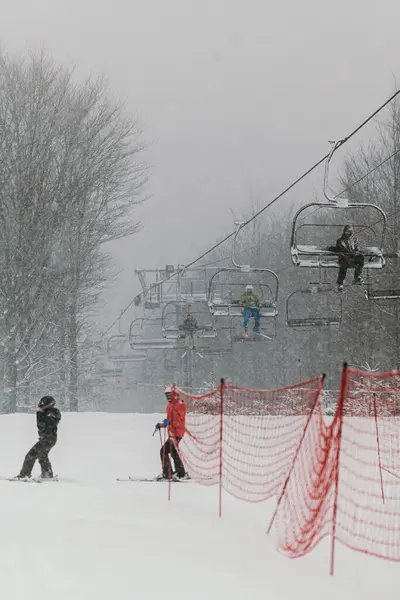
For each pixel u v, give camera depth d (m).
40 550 11.10
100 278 77.00
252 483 19.38
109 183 72.88
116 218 74.12
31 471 21.78
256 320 46.84
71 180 70.00
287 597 9.80
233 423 33.09
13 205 66.94
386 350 70.12
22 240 65.94
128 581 9.85
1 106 68.75
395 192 67.88
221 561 11.22
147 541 11.95
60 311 72.50
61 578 9.84
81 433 32.50
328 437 12.53
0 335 66.19
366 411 38.25
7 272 65.88
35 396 79.19
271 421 33.03
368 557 12.57
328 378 82.06
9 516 13.62
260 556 11.77
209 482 20.14
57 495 16.25
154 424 36.19
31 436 31.80
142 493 17.91
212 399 43.53
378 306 67.12
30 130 68.50
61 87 72.44
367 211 70.19
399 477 20.55
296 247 30.94
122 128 73.69
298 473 18.44
